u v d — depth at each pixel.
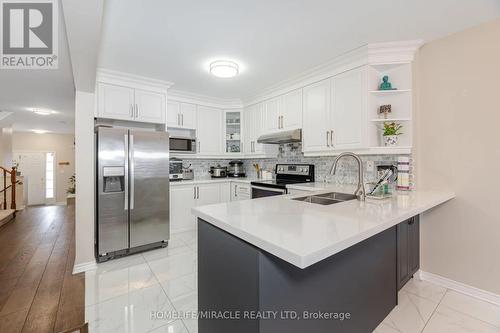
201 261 1.39
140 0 1.59
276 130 3.46
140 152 2.90
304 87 3.01
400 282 1.92
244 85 3.37
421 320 1.71
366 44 2.22
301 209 1.43
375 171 2.59
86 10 1.29
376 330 1.61
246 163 4.59
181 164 3.82
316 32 2.01
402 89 2.30
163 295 2.03
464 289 2.04
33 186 7.85
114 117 2.96
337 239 0.91
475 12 1.76
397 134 2.30
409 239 2.09
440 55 2.15
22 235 3.73
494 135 1.89
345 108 2.53
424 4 1.66
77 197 2.44
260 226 1.08
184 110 3.81
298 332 1.05
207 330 1.32
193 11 1.71
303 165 3.34
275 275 0.98
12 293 2.06
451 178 2.11
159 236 3.06
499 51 1.85
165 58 2.49
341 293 1.26
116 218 2.75
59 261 2.73
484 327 1.63
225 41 2.14
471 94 1.99
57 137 8.19
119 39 2.10
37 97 3.68
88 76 2.14
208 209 1.43
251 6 1.67
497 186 1.88
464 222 2.04
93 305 1.89
